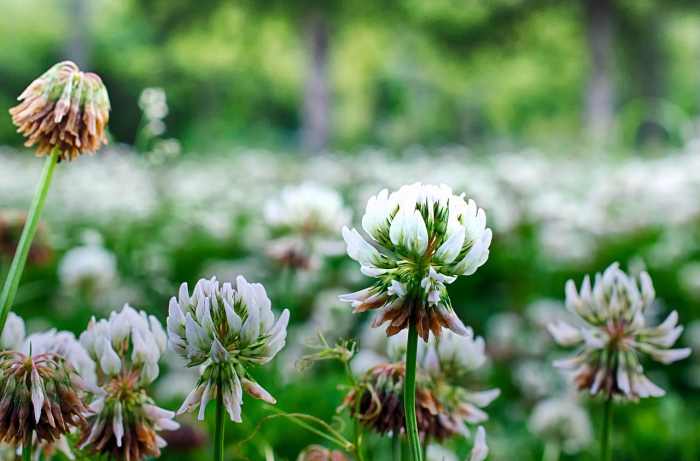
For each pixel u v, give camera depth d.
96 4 40.34
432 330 1.22
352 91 48.97
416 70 48.22
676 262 6.05
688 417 3.78
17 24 42.38
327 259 5.43
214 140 26.95
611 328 1.65
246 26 29.55
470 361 1.60
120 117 38.78
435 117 50.19
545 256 5.88
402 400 1.50
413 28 30.33
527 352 4.41
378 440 2.50
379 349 2.97
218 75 39.50
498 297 5.64
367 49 33.38
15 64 41.41
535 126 44.72
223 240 6.85
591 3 27.89
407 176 10.84
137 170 8.21
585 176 11.36
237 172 12.48
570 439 3.09
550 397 3.92
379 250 1.30
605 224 6.78
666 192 7.79
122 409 1.37
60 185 9.95
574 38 30.00
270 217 3.12
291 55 34.50
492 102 44.59
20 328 1.49
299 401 3.04
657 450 3.31
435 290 1.21
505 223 6.33
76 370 1.32
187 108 40.88
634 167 10.98
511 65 32.00
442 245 1.22
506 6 28.78
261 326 1.25
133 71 38.50
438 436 1.56
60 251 6.27
